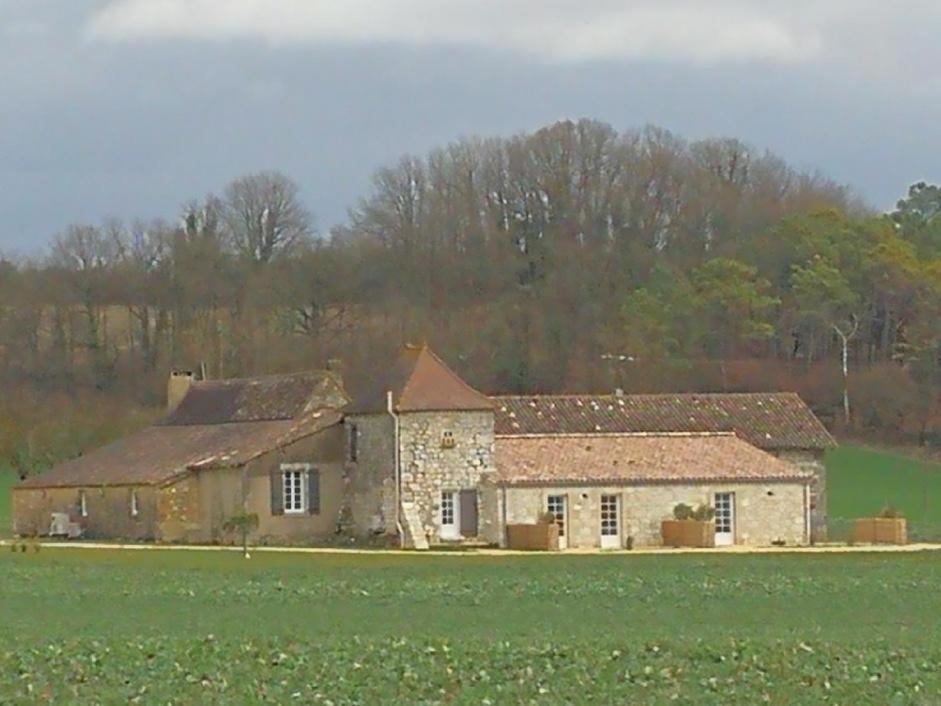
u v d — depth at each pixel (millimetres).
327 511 126562
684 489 122125
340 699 51562
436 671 56281
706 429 132750
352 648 61594
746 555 111250
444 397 122562
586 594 84750
